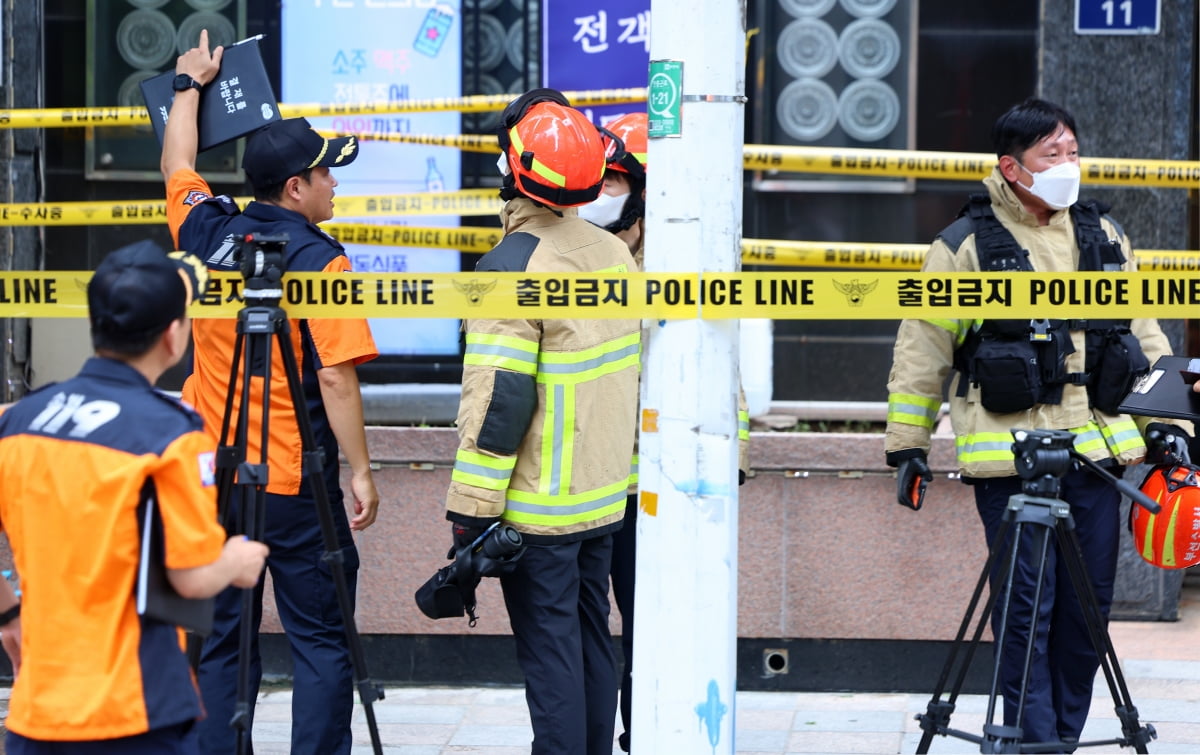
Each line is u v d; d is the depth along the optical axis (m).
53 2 11.61
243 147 11.80
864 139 11.80
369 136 10.60
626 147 8.55
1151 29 10.99
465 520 6.98
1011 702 7.96
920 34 11.68
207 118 7.96
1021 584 7.91
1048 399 8.03
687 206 6.71
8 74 11.25
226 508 6.38
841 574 9.87
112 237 11.77
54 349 11.35
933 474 9.73
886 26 11.71
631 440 7.55
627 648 8.54
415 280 7.00
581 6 11.40
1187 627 10.94
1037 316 7.22
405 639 10.16
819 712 9.60
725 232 6.74
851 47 11.73
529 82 11.49
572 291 6.88
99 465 5.05
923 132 11.73
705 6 6.62
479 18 11.44
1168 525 7.92
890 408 8.39
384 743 9.12
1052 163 7.95
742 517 9.88
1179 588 10.98
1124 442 8.05
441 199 11.11
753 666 10.03
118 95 11.69
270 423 7.51
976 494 8.34
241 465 6.28
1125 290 7.20
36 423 5.18
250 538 6.39
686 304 6.76
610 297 6.84
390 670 10.20
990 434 8.09
